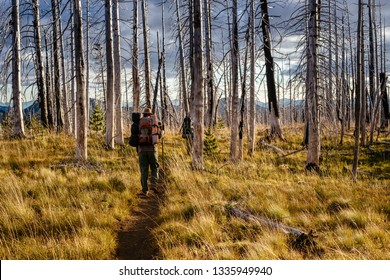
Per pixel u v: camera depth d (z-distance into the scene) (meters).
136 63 19.55
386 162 16.30
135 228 7.58
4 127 19.69
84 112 13.25
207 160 15.26
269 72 21.62
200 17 12.77
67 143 17.00
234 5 14.55
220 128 26.23
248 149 17.45
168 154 15.70
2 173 11.36
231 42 14.70
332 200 9.56
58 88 21.69
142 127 10.19
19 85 17.95
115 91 17.64
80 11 13.12
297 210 8.75
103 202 8.52
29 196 9.00
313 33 13.44
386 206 9.05
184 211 8.09
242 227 7.32
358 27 12.37
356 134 12.60
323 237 6.90
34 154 14.28
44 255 5.80
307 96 13.90
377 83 27.06
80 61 13.10
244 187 10.26
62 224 7.12
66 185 9.97
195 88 12.93
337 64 13.56
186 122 19.33
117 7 17.61
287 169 14.63
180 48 21.14
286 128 29.16
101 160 13.92
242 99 15.02
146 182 10.07
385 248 6.43
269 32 16.00
